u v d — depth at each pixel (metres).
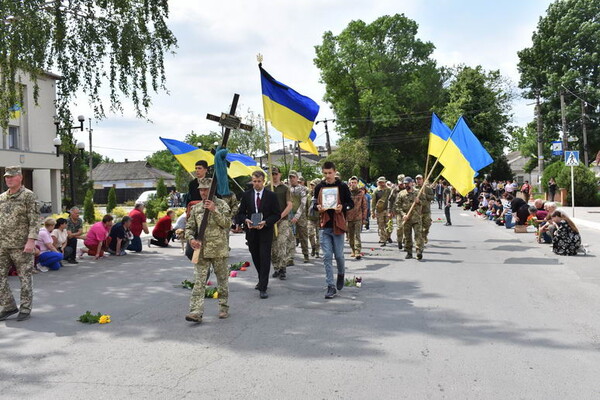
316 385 4.26
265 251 7.80
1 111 14.80
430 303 7.15
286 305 7.20
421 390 4.12
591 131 53.06
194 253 6.20
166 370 4.68
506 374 4.45
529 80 56.50
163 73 16.80
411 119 58.03
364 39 56.50
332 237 7.86
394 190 14.08
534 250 12.70
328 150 58.88
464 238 15.84
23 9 14.35
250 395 4.08
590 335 5.55
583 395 4.00
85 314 6.60
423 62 58.22
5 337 5.87
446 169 12.71
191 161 13.03
